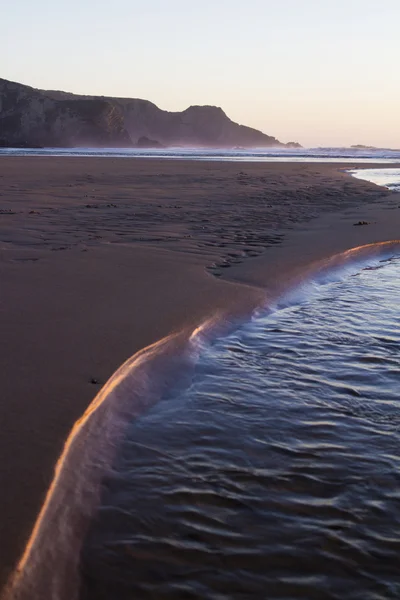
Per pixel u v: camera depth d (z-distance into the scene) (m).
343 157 66.50
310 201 15.08
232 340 4.96
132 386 3.88
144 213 11.98
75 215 11.45
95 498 2.78
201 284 6.25
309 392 4.00
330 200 15.42
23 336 4.43
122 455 3.18
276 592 2.22
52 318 4.89
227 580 2.28
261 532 2.56
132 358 4.09
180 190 17.45
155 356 4.29
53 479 2.67
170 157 55.34
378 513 2.69
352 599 2.19
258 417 3.65
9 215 11.15
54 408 3.31
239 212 12.50
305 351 4.75
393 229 10.19
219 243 8.82
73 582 2.26
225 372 4.33
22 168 27.28
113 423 3.46
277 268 7.18
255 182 21.28
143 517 2.65
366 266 8.12
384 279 7.34
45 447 2.92
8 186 17.58
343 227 10.48
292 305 6.09
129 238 9.05
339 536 2.53
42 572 2.24
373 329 5.29
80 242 8.58
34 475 2.69
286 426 3.52
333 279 7.29
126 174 24.56
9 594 2.06
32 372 3.78
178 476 2.98
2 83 175.75
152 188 17.97
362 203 14.69
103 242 8.63
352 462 3.12
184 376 4.24
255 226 10.58
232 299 5.75
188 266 7.13
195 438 3.38
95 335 4.50
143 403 3.80
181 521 2.62
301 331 5.23
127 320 4.90
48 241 8.59
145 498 2.79
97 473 2.96
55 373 3.78
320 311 5.86
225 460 3.14
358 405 3.81
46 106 179.00
